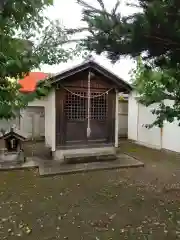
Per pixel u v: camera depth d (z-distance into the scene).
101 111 6.77
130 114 10.05
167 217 3.08
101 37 1.24
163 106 2.69
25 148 7.90
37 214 3.16
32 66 1.36
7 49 1.20
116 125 6.92
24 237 2.58
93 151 6.63
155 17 1.05
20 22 1.29
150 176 4.96
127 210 3.30
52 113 6.24
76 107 6.48
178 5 1.01
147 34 1.12
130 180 4.69
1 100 1.26
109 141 6.88
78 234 2.66
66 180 4.70
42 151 7.40
